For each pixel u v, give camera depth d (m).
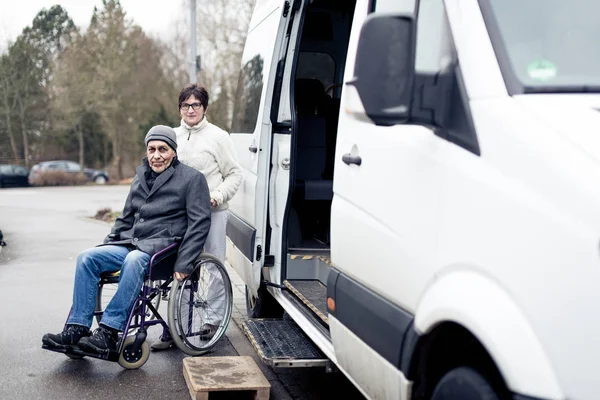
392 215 2.85
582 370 1.85
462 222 2.36
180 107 5.71
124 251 4.95
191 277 5.18
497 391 2.21
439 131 2.55
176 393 4.46
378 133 3.06
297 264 5.05
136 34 45.97
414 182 2.69
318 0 5.85
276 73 5.18
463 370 2.38
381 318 2.87
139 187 5.17
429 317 2.46
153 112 45.56
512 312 2.06
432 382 2.67
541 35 2.50
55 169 39.00
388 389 2.82
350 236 3.26
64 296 7.36
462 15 2.55
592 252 1.87
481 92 2.37
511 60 2.41
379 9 3.32
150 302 5.02
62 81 46.44
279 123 5.11
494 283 2.18
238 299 7.30
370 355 2.98
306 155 5.75
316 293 4.70
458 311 2.27
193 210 5.03
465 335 2.47
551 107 2.21
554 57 2.46
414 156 2.71
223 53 29.56
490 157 2.28
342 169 3.42
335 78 6.21
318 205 5.73
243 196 5.66
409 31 2.38
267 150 5.16
